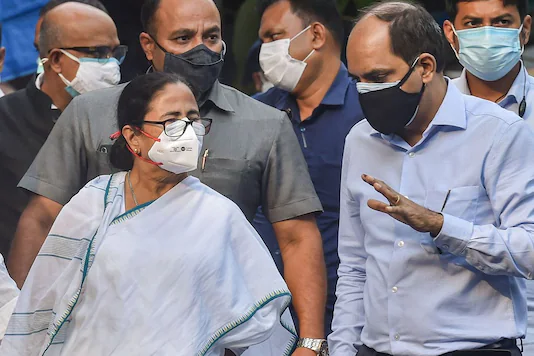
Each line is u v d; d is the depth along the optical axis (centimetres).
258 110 1248
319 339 1210
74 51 1482
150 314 980
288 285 1234
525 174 1034
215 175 1209
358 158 1128
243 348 1072
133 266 988
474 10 1404
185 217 1015
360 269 1148
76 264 1003
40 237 1234
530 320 1380
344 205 1157
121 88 1250
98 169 1218
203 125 1039
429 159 1073
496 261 1012
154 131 1015
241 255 1035
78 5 1505
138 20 2059
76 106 1241
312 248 1237
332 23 1480
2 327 1070
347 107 1456
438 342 1045
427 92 1065
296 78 1468
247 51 2214
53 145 1241
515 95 1434
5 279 1088
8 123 1499
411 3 1091
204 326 998
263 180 1237
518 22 1405
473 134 1059
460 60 1439
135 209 1013
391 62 1059
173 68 1234
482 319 1047
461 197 1048
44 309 1013
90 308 991
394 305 1066
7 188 1476
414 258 1056
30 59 2016
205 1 1253
